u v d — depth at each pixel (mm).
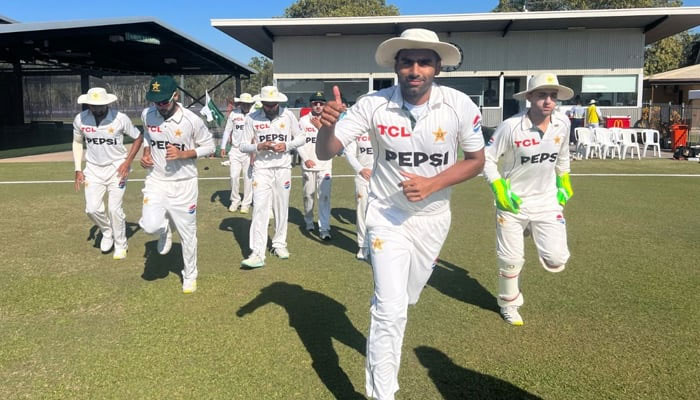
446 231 3189
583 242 6824
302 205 9656
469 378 3482
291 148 5914
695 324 4281
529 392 3320
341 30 22562
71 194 10477
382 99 2992
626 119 20109
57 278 5449
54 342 3990
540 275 5527
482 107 23344
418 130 2928
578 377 3490
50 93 34438
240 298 4895
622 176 13031
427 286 5238
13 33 15242
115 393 3305
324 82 23922
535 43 22719
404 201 3082
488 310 4625
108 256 6281
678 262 5941
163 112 4723
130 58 26078
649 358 3732
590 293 4996
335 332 4172
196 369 3596
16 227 7691
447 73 23250
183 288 5055
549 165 4285
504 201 3617
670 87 36906
